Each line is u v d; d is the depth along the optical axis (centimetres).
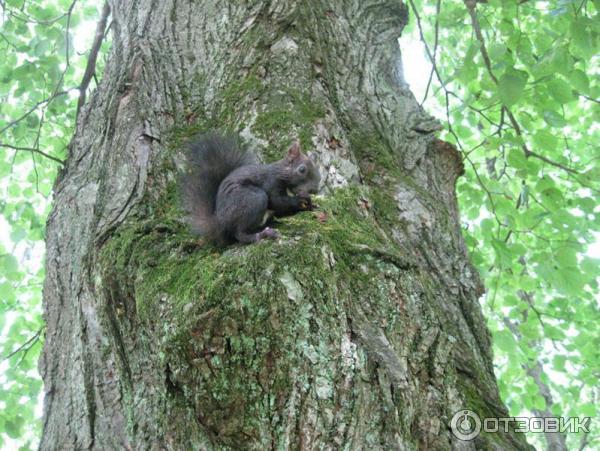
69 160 457
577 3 495
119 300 325
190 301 276
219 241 330
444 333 319
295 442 260
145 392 313
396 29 562
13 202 898
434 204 421
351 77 481
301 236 297
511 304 809
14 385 757
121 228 355
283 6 473
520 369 818
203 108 440
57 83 788
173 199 373
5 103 887
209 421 271
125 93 441
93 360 347
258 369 267
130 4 532
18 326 808
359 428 266
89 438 333
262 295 270
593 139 926
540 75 518
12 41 813
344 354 272
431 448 295
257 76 435
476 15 596
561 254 627
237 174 346
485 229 749
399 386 283
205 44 482
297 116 399
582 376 810
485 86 571
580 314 827
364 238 328
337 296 283
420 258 392
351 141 436
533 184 847
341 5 543
